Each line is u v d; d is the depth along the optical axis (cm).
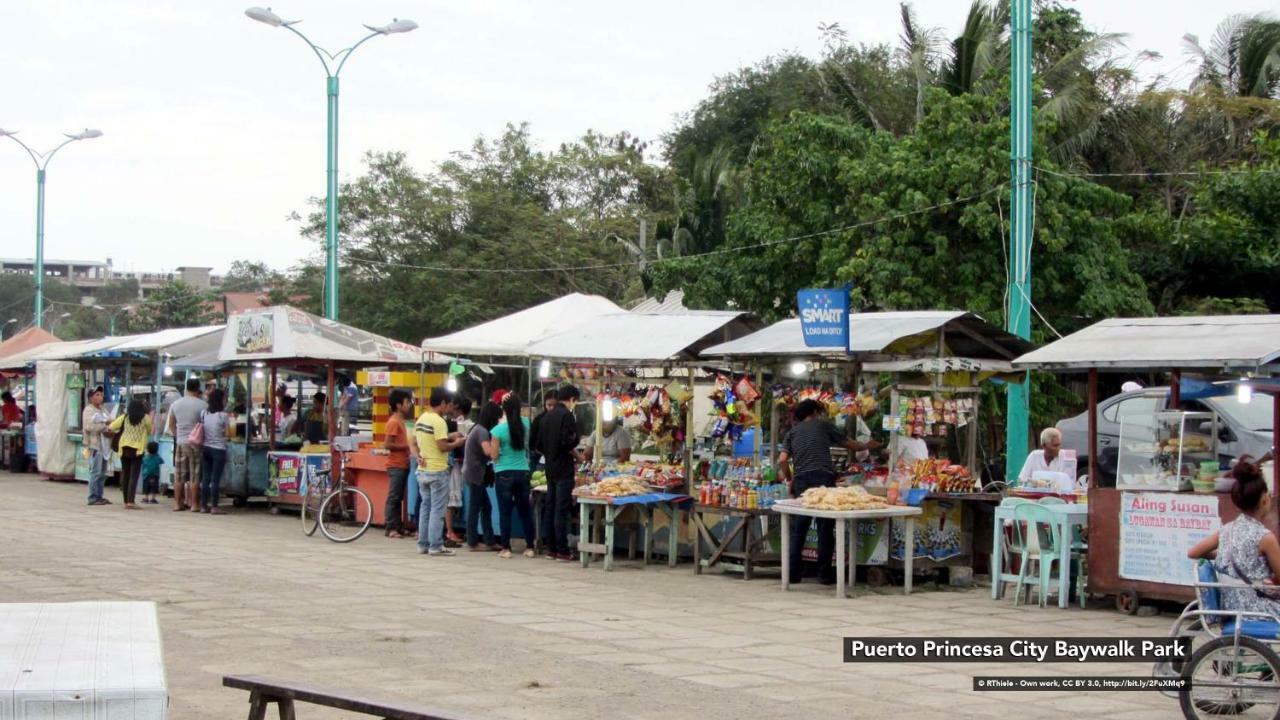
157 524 1866
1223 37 3281
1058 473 1329
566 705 773
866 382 1500
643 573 1417
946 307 2119
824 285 2308
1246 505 779
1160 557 1116
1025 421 1697
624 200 4581
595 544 1456
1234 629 723
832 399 1386
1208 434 1125
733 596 1251
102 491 2189
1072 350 1160
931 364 1345
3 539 1636
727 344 1488
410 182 4212
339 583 1299
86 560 1431
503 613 1130
